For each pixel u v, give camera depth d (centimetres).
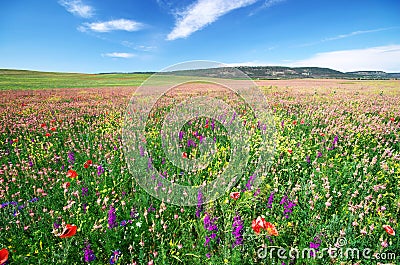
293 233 334
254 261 293
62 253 289
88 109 1206
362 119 905
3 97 1903
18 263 293
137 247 319
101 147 591
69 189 419
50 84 3788
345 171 485
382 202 390
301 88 2412
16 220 356
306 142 644
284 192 405
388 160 520
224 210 349
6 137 777
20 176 504
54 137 770
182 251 305
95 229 329
